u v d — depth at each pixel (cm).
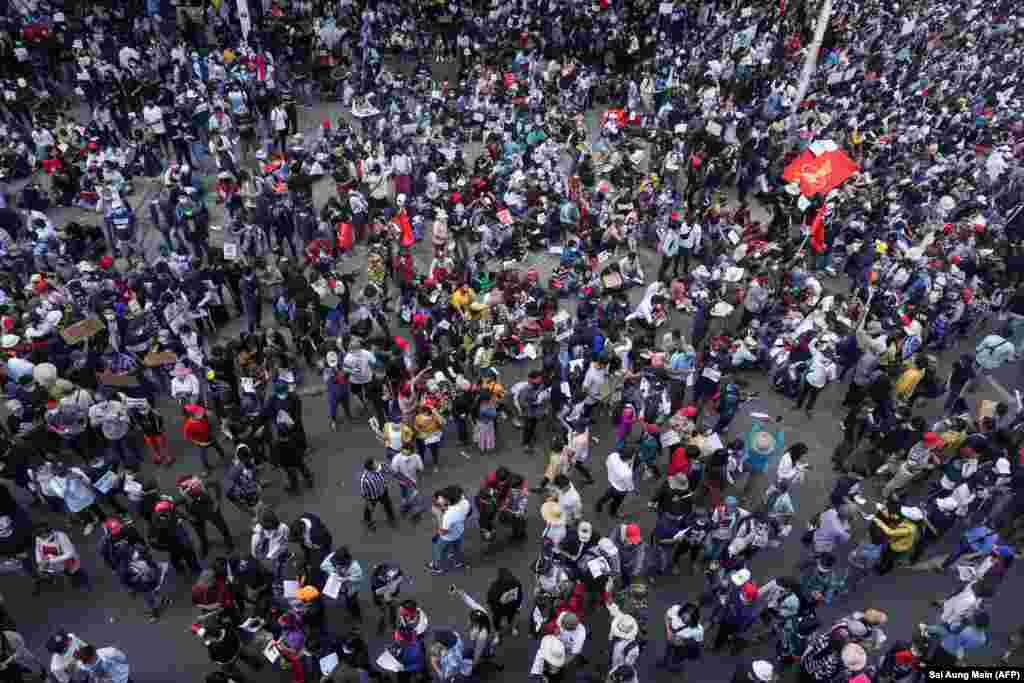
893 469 1288
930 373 1388
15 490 1203
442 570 1102
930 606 1090
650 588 1091
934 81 3058
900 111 2686
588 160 2266
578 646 866
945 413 1485
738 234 1964
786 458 1073
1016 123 2841
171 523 968
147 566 948
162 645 983
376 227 1847
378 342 1305
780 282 1658
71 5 2691
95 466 1055
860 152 2419
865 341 1389
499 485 1078
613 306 1516
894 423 1254
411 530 1168
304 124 2577
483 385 1304
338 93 2780
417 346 1423
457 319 1512
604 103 3003
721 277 1691
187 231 1695
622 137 2559
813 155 1631
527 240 1983
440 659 845
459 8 3078
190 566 1060
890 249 1859
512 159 2220
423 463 1295
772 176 2220
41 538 984
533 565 1120
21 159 2102
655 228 2020
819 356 1408
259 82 2391
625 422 1256
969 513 1194
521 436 1380
